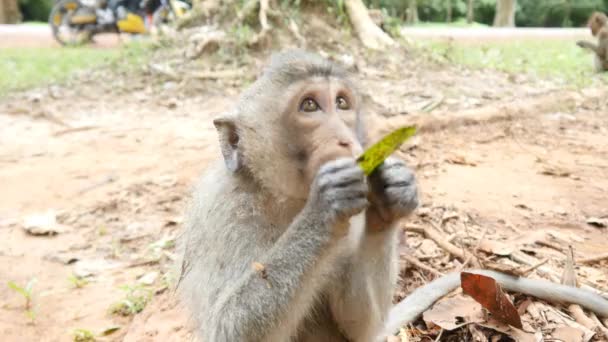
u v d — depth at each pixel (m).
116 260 1.10
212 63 2.48
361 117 0.75
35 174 1.50
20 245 1.14
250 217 0.73
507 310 0.79
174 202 1.30
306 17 2.74
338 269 0.74
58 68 2.81
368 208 0.70
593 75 2.77
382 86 2.28
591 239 1.06
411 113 1.87
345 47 2.69
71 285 1.03
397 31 3.01
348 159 0.65
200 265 0.75
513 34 5.75
